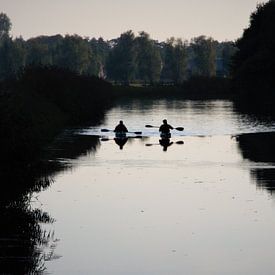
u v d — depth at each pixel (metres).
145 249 42.50
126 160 76.06
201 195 56.50
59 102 129.12
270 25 179.75
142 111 165.75
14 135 63.31
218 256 41.25
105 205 53.19
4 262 40.06
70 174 66.50
